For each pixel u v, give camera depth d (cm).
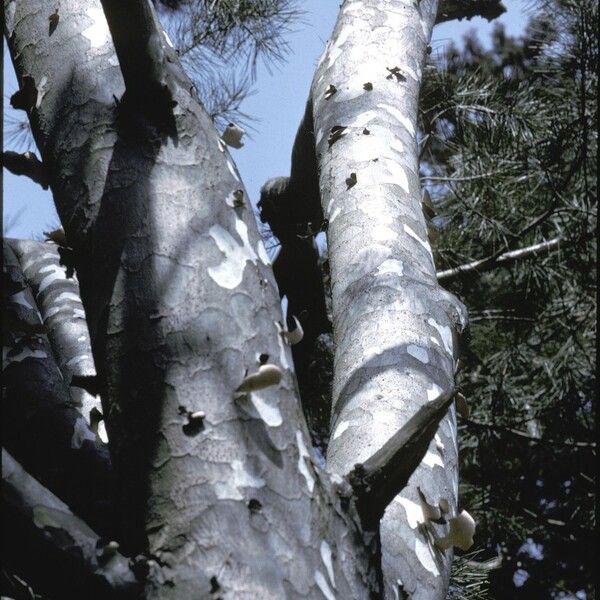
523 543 672
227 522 137
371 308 205
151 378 147
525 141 559
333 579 143
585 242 560
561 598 671
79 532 132
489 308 646
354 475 153
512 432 590
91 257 159
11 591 142
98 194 162
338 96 273
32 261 297
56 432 166
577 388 605
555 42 588
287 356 157
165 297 151
